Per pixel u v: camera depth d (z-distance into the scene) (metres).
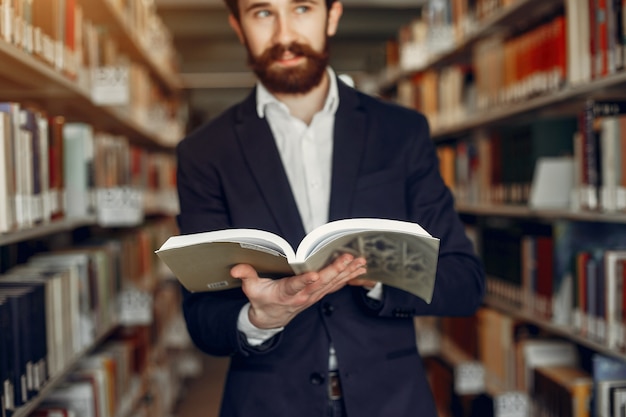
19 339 1.54
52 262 2.19
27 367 1.59
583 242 2.33
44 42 1.83
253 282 1.15
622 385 2.01
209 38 7.09
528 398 2.57
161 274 4.18
